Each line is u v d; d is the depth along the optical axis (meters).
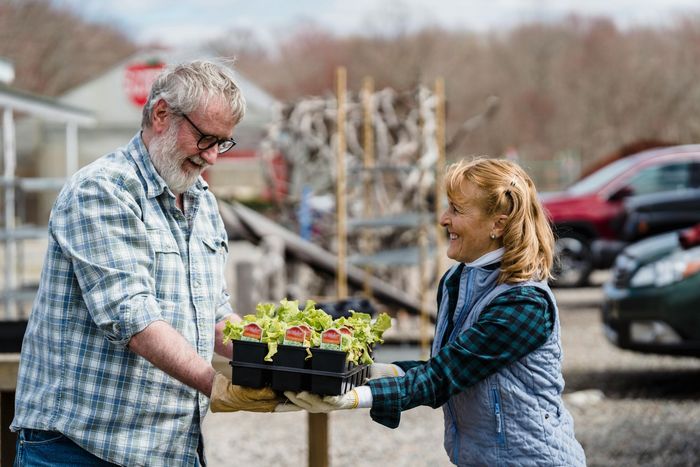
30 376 2.57
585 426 6.06
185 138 2.49
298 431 6.20
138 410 2.50
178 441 2.57
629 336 6.73
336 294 9.83
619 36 46.09
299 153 10.68
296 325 2.39
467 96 46.66
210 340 2.67
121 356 2.48
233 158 28.81
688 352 6.56
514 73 47.28
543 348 2.53
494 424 2.51
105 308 2.40
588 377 7.61
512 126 45.16
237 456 5.59
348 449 5.69
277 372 2.36
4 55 39.12
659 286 6.60
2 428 3.71
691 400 6.74
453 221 2.60
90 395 2.48
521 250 2.53
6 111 12.02
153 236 2.52
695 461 5.22
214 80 2.49
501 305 2.50
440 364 2.48
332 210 10.71
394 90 10.22
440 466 5.30
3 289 11.34
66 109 15.21
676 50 42.75
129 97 25.08
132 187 2.50
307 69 56.03
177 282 2.56
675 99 39.25
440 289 2.79
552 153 43.53
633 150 15.39
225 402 2.38
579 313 10.94
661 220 12.03
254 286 8.29
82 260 2.42
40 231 9.88
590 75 44.00
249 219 8.55
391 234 9.76
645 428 5.97
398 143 10.09
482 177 2.57
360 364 2.53
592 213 12.30
